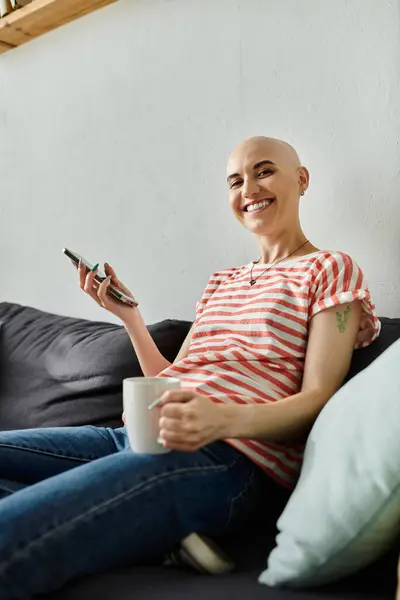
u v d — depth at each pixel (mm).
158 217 1950
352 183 1542
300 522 801
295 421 1037
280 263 1349
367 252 1521
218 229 1809
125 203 2039
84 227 2162
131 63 2006
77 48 2152
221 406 973
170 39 1904
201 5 1829
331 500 785
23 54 2332
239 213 1479
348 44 1542
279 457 1081
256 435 1001
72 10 2086
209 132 1822
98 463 944
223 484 1003
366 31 1511
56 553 838
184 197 1886
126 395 968
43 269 2309
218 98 1800
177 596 775
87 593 830
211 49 1811
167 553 959
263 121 1709
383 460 762
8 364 1876
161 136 1937
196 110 1851
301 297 1227
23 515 835
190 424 911
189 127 1868
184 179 1884
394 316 1478
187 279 1888
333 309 1181
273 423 1010
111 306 1449
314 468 853
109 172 2080
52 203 2266
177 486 950
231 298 1381
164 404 941
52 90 2244
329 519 774
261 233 1424
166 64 1918
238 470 1032
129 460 947
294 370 1209
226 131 1786
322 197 1597
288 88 1654
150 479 931
